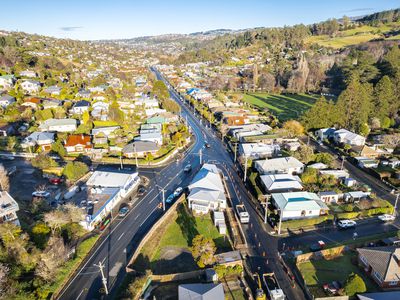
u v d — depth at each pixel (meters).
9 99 109.31
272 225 50.94
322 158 73.56
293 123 96.44
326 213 53.47
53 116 103.75
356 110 95.38
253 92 174.38
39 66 166.75
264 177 64.12
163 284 38.44
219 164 76.50
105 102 121.25
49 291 35.97
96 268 41.00
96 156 78.06
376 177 67.31
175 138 89.75
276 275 40.16
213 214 54.28
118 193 58.38
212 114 120.50
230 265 40.56
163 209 55.47
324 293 36.69
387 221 52.12
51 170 66.31
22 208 51.72
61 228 46.03
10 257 37.06
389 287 37.25
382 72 128.50
